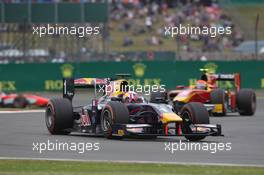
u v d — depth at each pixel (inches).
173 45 7805.1
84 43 6077.8
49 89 5147.6
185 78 5157.5
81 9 5649.6
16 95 3907.5
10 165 1581.0
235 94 3297.2
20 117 3107.8
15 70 5118.1
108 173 1429.6
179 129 2069.4
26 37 5930.1
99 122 2196.1
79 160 1674.5
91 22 5679.1
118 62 5172.2
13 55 5876.0
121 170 1486.2
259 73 5201.8
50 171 1472.7
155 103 2196.1
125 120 2068.2
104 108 2127.2
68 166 1556.3
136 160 1684.3
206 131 2089.1
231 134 2357.3
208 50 7470.5
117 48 7696.9
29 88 5128.0
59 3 5625.0
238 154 1807.3
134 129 2036.2
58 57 5940.0
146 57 6363.2
